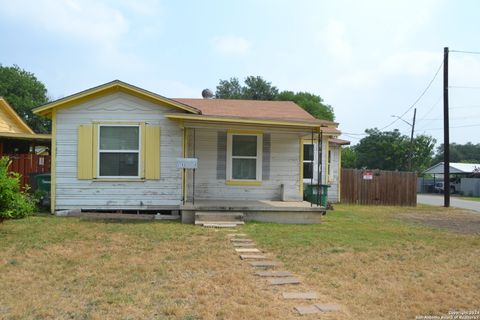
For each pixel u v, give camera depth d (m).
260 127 12.84
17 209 9.61
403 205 21.44
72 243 8.60
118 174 12.53
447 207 21.80
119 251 7.96
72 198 12.41
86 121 12.45
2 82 48.84
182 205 12.00
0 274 6.30
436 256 8.22
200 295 5.45
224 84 59.72
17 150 19.89
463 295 5.78
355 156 63.62
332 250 8.47
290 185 14.50
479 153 100.25
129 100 12.51
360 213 16.45
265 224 11.81
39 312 4.77
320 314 4.87
